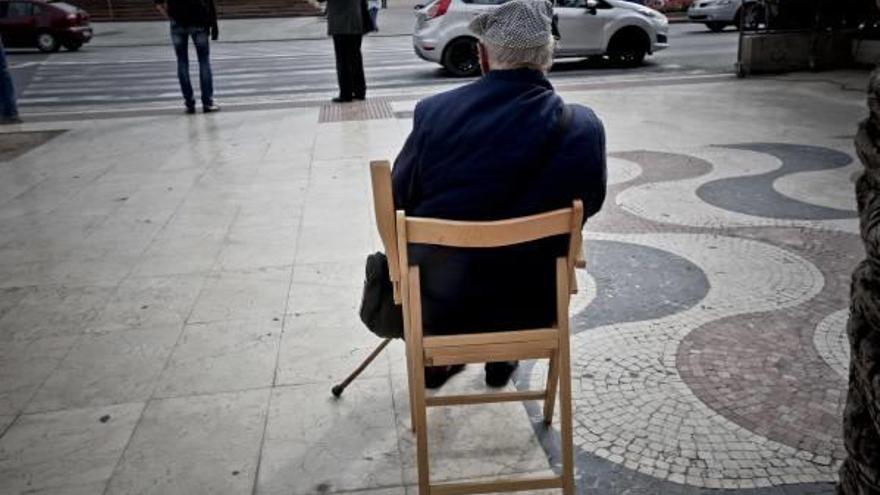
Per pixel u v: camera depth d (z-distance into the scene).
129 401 3.05
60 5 21.27
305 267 4.41
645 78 11.73
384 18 28.95
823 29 11.42
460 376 3.18
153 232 5.16
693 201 5.43
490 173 2.15
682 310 3.70
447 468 2.57
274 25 27.45
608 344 3.39
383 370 3.23
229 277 4.31
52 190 6.42
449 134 2.19
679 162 6.52
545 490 2.45
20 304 4.04
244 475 2.57
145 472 2.60
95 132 8.99
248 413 2.94
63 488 2.54
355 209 5.49
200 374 3.24
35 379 3.25
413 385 2.42
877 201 1.62
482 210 2.17
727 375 3.09
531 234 2.06
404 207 2.36
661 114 8.68
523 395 2.61
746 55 11.26
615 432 2.74
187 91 10.01
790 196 5.46
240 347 3.47
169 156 7.53
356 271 4.33
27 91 13.50
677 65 13.41
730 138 7.36
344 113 9.56
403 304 2.21
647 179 6.03
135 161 7.37
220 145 7.92
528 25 2.19
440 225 2.04
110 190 6.33
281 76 14.42
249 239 4.94
